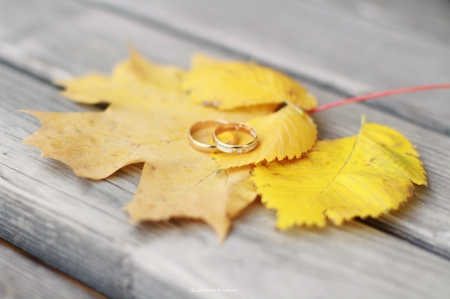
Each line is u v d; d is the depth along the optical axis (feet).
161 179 1.05
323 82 1.46
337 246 1.02
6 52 1.42
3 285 0.99
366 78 1.48
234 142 1.14
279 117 1.13
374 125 1.16
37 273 1.01
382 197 1.04
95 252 1.03
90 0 1.68
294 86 1.22
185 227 1.02
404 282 0.99
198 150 1.11
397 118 1.31
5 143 1.13
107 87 1.25
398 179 1.06
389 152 1.11
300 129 1.12
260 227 1.03
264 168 1.07
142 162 1.12
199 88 1.22
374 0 1.84
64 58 1.42
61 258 1.07
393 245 1.03
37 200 1.05
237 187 1.05
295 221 1.00
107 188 1.07
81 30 1.53
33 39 1.47
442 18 1.76
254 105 1.21
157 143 1.12
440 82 1.47
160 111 1.20
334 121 1.28
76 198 1.05
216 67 1.25
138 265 0.99
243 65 1.25
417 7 1.81
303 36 1.63
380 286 0.98
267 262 0.99
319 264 1.00
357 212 1.01
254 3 1.77
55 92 1.28
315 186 1.05
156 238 1.01
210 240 1.01
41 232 1.06
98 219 1.03
